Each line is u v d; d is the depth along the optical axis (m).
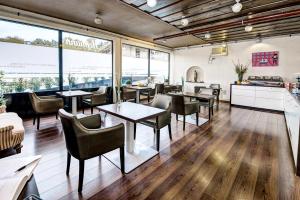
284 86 5.55
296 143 2.33
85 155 1.78
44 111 3.69
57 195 1.77
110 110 2.56
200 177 2.11
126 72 7.20
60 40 5.02
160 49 8.50
